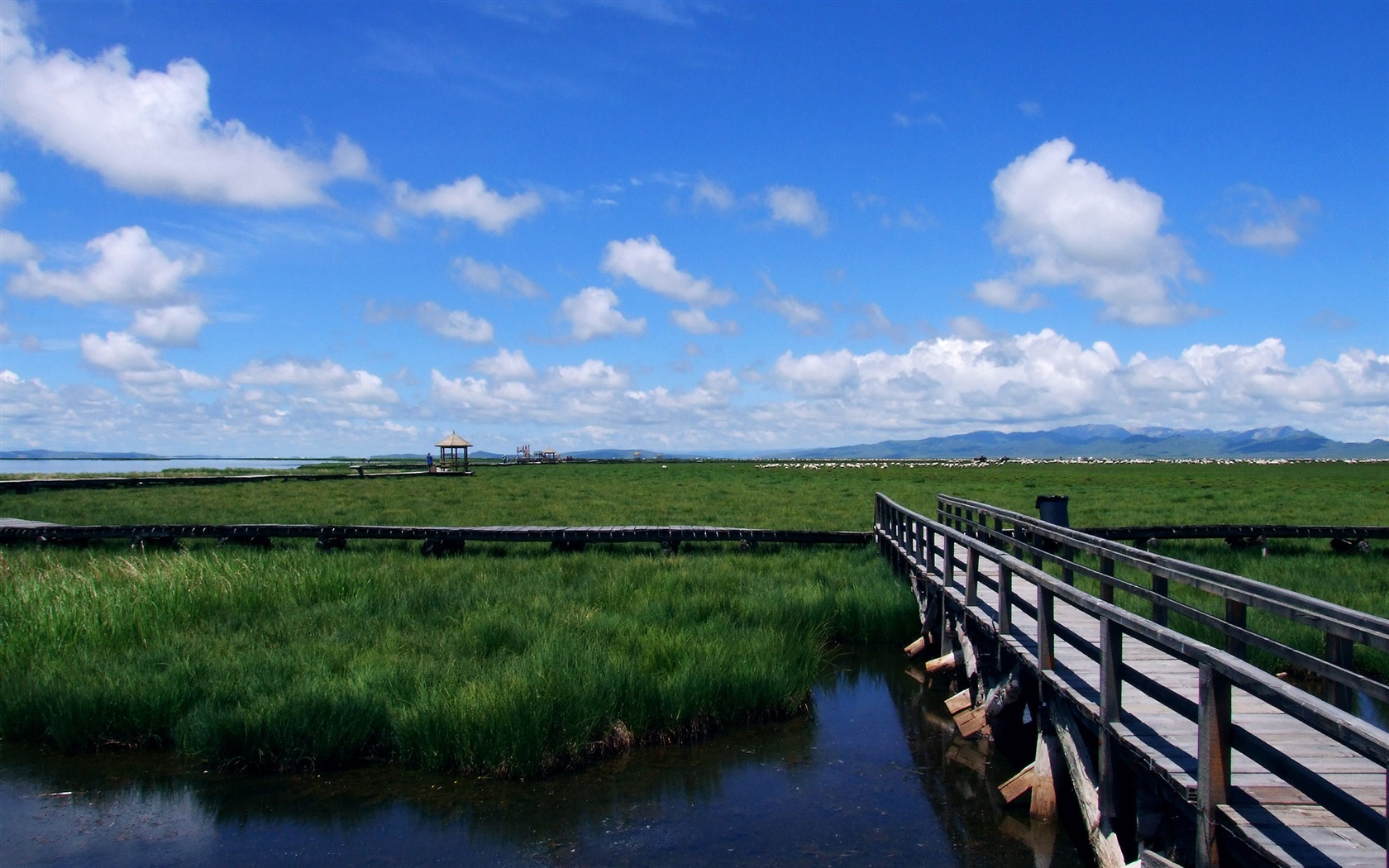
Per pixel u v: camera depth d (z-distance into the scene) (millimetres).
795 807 7039
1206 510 31781
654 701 8586
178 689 8641
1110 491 42562
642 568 16078
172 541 20297
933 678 10773
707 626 11289
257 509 31641
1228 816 4422
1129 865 5348
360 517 28875
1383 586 14672
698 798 7199
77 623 11023
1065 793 6957
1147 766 5238
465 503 34781
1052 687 6910
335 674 9438
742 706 9016
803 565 16781
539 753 7590
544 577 15195
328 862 6176
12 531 20422
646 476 59688
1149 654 8094
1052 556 10195
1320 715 3457
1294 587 14422
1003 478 55438
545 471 68125
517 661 9492
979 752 8281
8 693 8789
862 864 6094
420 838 6512
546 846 6387
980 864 6082
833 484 48531
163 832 6629
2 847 6430
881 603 12812
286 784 7469
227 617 12086
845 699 9930
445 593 13609
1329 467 81000
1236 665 4148
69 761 7988
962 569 10984
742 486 47156
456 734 7684
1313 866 3955
